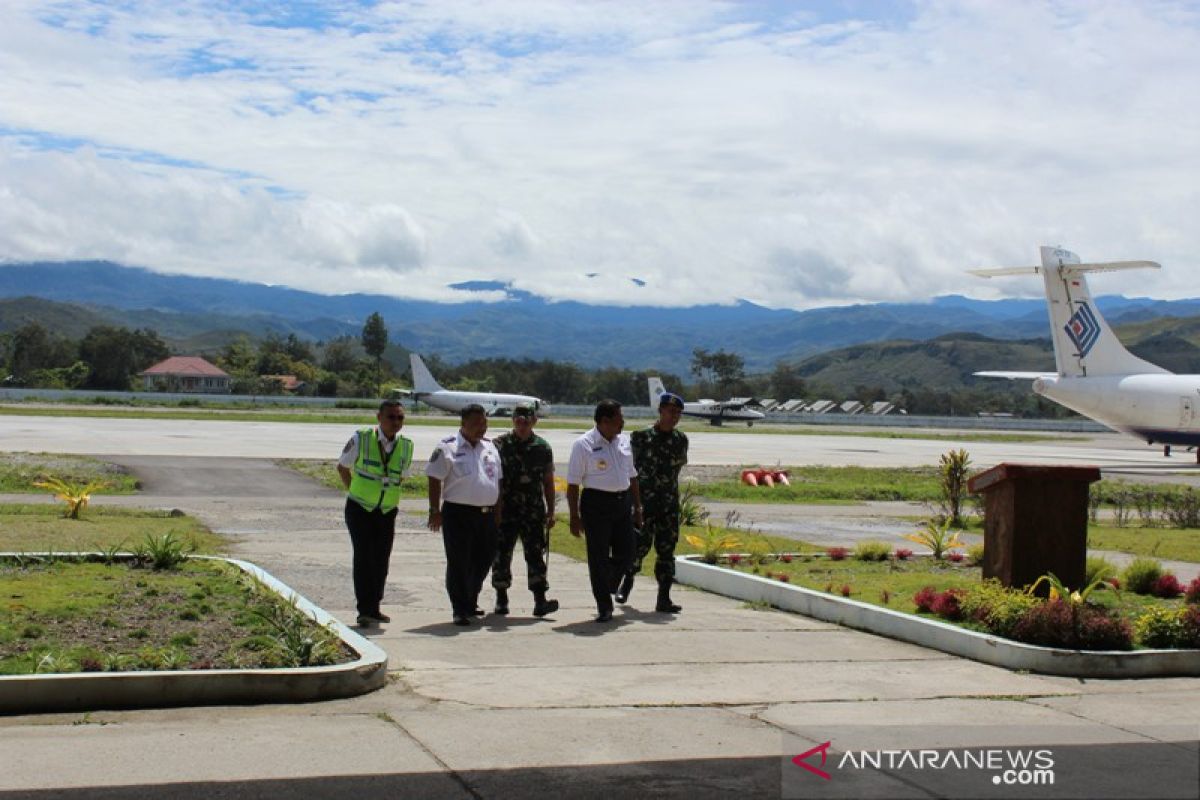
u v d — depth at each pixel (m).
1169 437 48.41
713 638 10.84
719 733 7.50
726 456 50.34
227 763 6.59
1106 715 8.12
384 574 11.27
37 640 9.03
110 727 7.28
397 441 11.29
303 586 13.37
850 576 14.39
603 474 11.70
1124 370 48.88
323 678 8.12
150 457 36.50
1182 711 8.28
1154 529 24.80
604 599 11.67
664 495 12.31
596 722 7.69
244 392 158.62
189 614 10.09
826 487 33.75
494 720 7.68
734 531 21.05
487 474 11.45
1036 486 12.21
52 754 6.66
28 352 165.88
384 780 6.38
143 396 113.50
